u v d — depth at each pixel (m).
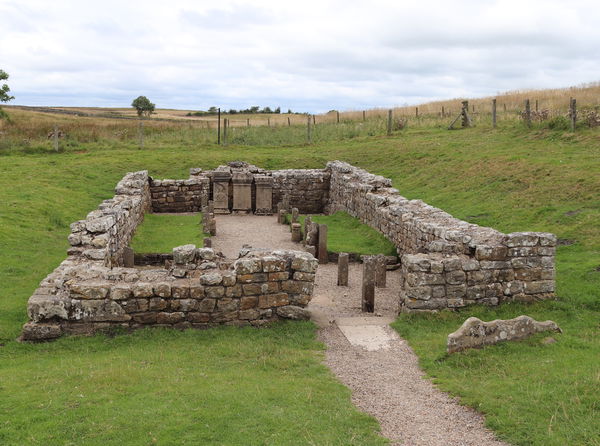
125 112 104.19
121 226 17.42
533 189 21.72
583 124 29.56
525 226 18.84
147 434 6.82
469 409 8.02
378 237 20.86
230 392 8.12
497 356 9.81
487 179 24.55
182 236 21.86
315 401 8.05
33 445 6.48
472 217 20.94
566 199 20.02
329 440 6.88
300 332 11.54
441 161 29.59
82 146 38.38
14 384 8.29
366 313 13.39
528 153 26.75
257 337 11.20
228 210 28.83
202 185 29.14
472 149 30.36
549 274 13.01
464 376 9.20
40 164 31.12
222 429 7.02
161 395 7.95
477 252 12.68
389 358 10.38
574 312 12.22
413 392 8.76
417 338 11.30
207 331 11.32
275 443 6.74
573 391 7.95
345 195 27.27
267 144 41.53
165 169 32.53
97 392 7.99
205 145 39.88
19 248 16.95
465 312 12.51
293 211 23.52
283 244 21.28
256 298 11.80
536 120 33.75
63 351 10.30
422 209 18.91
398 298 14.65
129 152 36.25
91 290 11.05
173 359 9.77
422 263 12.42
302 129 47.12
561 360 9.29
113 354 10.09
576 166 22.73
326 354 10.58
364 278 13.48
